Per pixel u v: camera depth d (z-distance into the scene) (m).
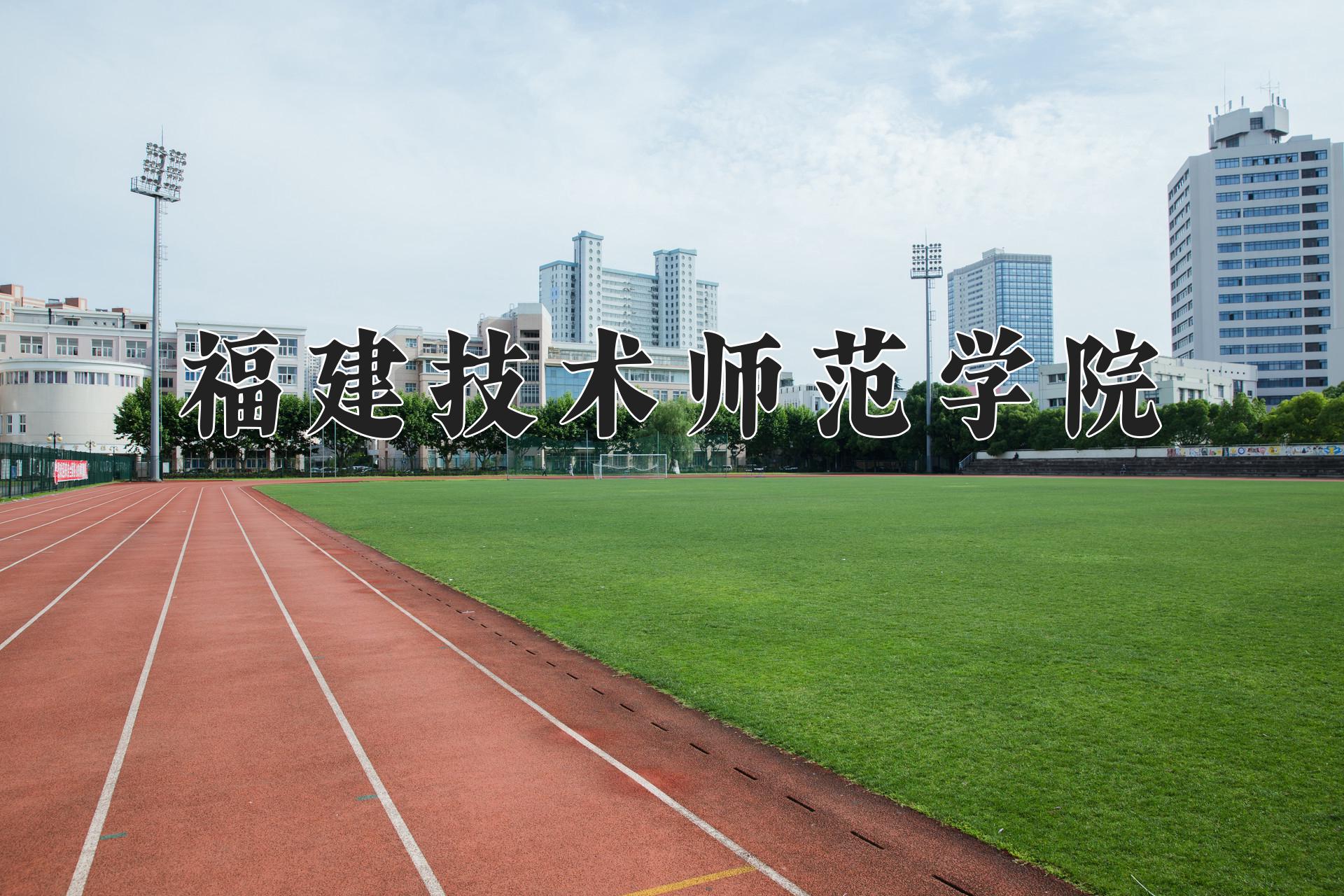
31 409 84.81
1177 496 38.34
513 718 7.05
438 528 24.44
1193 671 8.20
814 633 9.95
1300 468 63.44
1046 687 7.65
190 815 5.20
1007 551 17.67
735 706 7.19
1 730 6.80
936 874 4.38
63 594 13.44
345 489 54.53
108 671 8.62
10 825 5.07
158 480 65.31
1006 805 5.18
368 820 5.12
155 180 64.06
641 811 5.20
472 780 5.73
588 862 4.56
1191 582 13.44
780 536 21.30
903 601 11.91
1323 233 124.44
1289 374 125.94
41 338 96.94
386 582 14.41
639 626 10.44
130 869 4.52
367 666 8.78
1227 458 67.81
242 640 9.98
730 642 9.53
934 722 6.72
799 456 106.19
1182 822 4.93
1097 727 6.59
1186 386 105.75
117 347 100.69
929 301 89.62
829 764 5.88
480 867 4.52
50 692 7.89
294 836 4.89
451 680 8.22
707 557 17.02
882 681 7.89
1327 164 124.50
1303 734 6.40
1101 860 4.49
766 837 4.84
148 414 77.31
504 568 15.71
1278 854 4.53
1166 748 6.11
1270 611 11.07
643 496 42.59
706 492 47.47
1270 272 126.94
